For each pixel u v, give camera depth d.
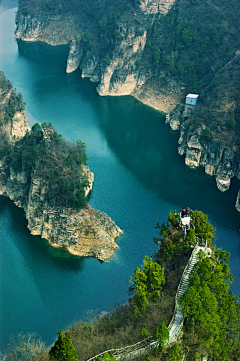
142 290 182.12
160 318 166.75
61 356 156.88
